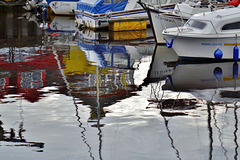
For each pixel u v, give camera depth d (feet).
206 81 44.55
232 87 41.98
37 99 37.76
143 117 32.89
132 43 72.49
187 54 55.98
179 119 32.40
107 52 63.16
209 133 29.40
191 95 39.27
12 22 101.50
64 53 61.77
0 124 31.14
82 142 27.86
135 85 43.16
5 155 25.84
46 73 48.21
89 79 45.60
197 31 55.21
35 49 65.10
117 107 35.55
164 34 55.83
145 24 92.58
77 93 39.88
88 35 82.64
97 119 32.37
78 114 33.63
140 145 27.40
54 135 29.07
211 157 25.63
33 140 28.14
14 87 41.86
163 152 26.32
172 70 50.37
